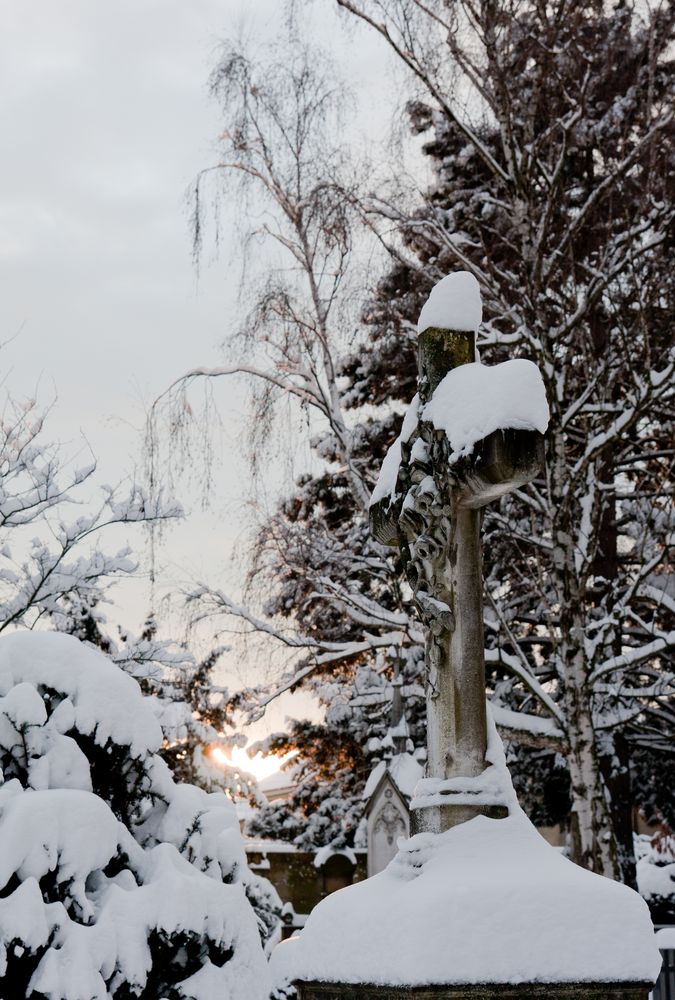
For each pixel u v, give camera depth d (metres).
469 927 4.40
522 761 22.02
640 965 4.42
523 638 20.27
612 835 14.09
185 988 6.71
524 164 15.82
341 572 19.28
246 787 19.72
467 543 5.38
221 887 6.96
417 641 17.52
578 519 16.34
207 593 18.16
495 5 15.34
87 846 6.59
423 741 23.58
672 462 16.53
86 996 6.16
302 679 20.17
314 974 4.88
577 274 17.05
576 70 16.48
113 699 7.39
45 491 13.30
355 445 18.98
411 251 19.05
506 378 5.16
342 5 16.17
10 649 7.36
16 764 7.05
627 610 15.12
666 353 15.34
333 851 29.00
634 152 15.52
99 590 14.06
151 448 17.16
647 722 21.69
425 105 18.75
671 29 16.11
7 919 6.16
